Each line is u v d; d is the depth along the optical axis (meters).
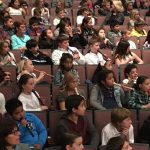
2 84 6.14
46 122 5.13
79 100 4.79
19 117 4.66
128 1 12.18
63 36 7.40
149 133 5.07
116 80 6.77
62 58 6.36
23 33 8.15
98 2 12.04
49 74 6.71
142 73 7.09
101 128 5.21
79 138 3.84
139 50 7.96
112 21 10.47
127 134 4.77
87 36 8.82
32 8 11.24
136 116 5.36
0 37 8.29
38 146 4.65
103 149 4.16
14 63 7.03
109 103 5.72
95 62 7.48
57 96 5.57
